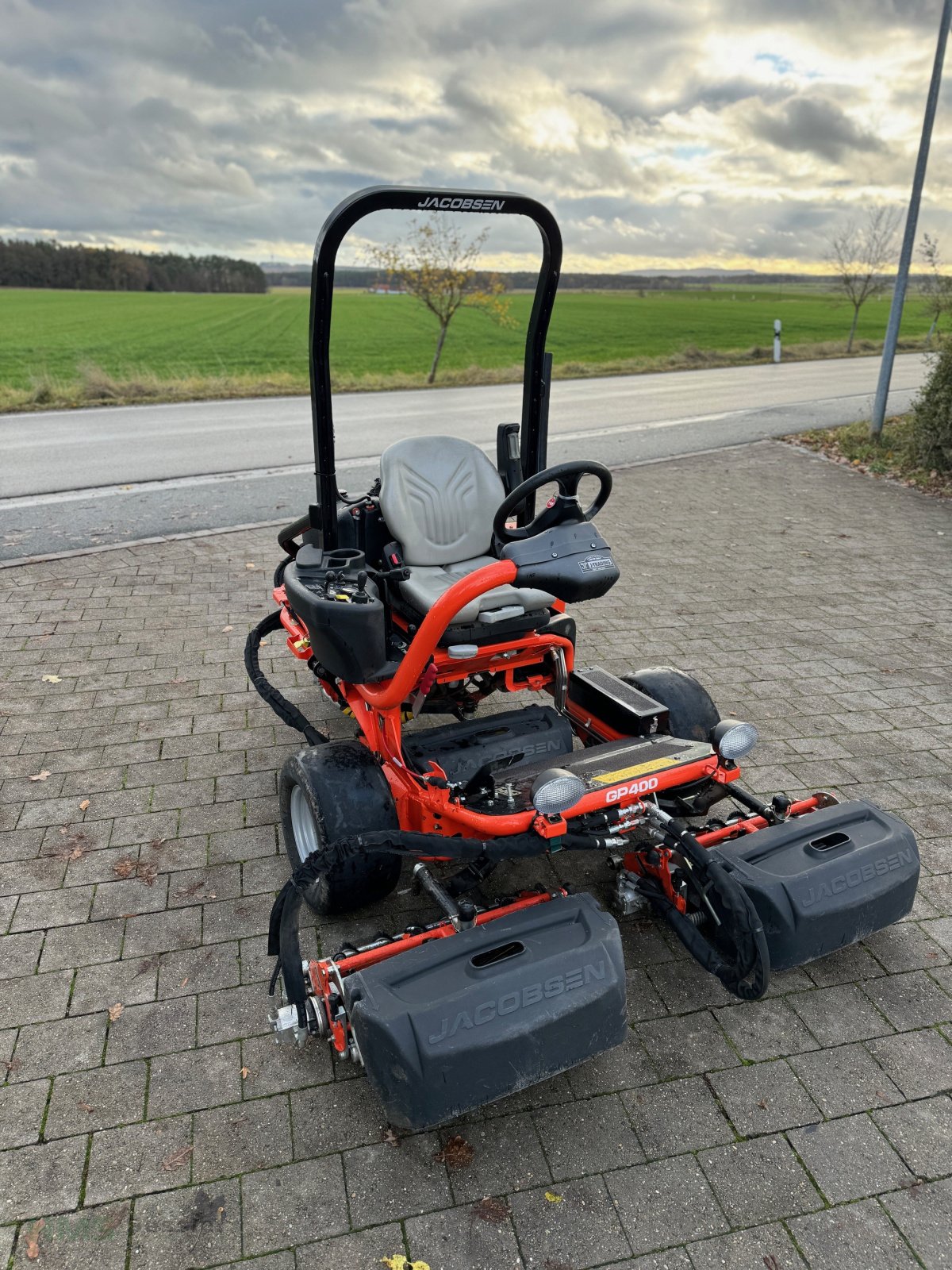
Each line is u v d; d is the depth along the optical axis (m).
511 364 28.61
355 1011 2.42
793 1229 2.40
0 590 6.93
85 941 3.41
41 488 10.31
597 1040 2.55
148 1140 2.64
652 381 22.30
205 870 3.82
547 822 2.99
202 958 3.34
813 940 2.93
